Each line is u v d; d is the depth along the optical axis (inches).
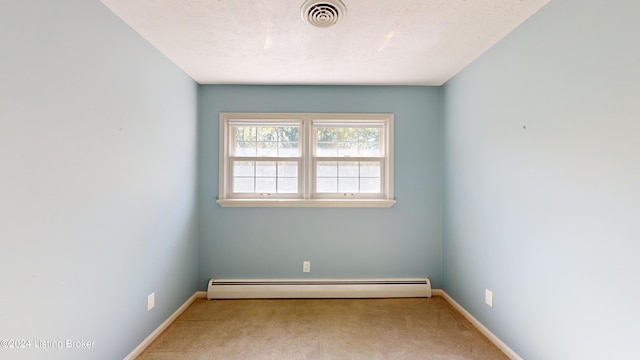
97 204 61.4
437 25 71.2
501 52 78.3
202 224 113.7
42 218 49.6
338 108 115.3
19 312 46.3
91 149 59.7
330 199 115.0
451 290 108.5
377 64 95.0
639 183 45.3
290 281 113.0
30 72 47.3
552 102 61.4
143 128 77.2
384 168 117.9
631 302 46.4
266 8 63.9
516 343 72.4
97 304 61.6
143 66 77.1
